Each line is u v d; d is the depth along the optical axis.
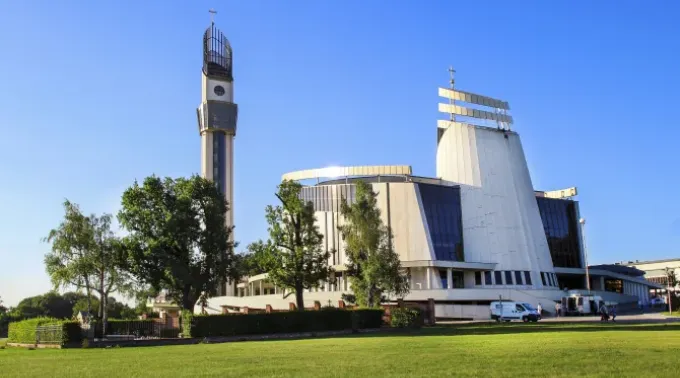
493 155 124.00
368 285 67.00
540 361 21.23
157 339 47.94
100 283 68.94
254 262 67.69
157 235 63.59
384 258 67.44
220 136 153.38
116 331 58.72
